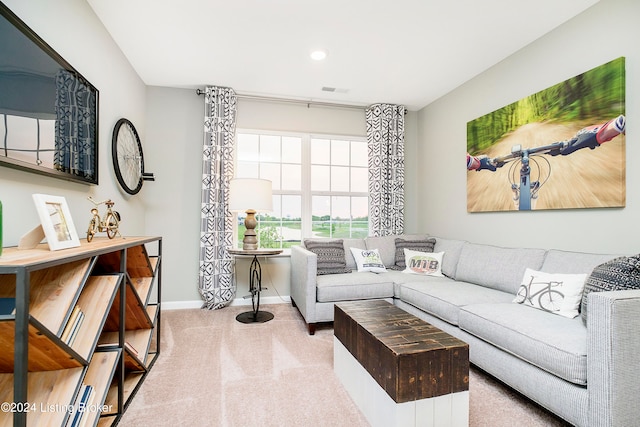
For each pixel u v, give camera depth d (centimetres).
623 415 125
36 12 152
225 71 311
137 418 155
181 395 176
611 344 124
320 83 339
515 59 274
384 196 395
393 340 144
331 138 407
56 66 162
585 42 217
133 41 256
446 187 367
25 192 147
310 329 271
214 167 341
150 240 200
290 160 395
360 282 288
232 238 356
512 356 168
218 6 214
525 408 163
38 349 108
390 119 399
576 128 220
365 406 158
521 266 235
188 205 352
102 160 231
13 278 107
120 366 155
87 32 207
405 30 242
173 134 349
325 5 213
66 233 138
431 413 134
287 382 191
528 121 257
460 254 302
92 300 143
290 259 378
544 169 244
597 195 206
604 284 152
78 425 123
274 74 317
